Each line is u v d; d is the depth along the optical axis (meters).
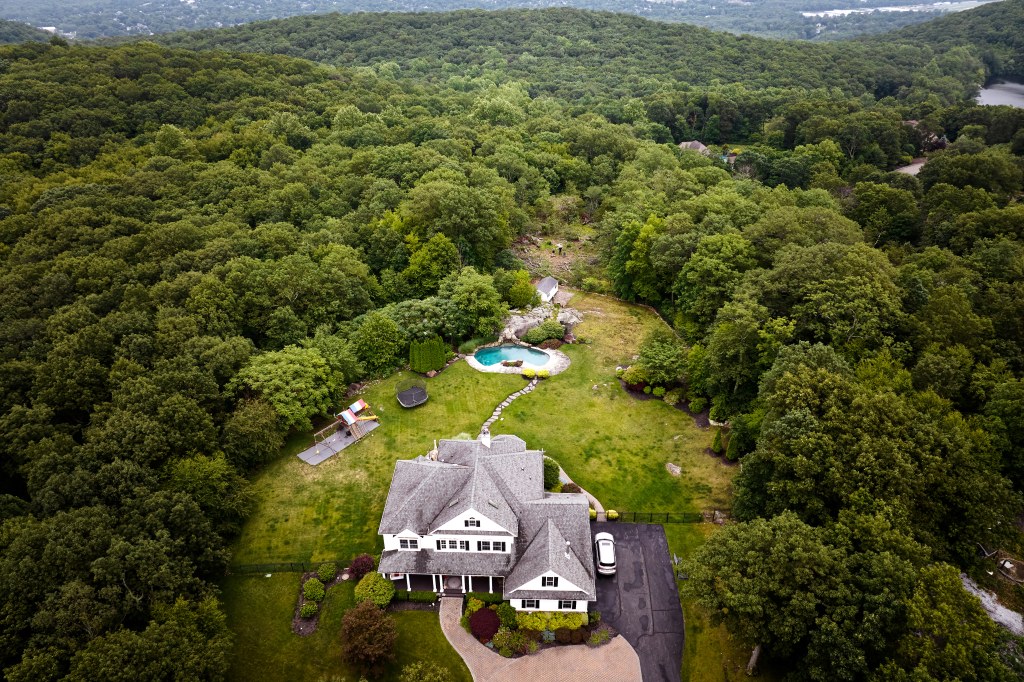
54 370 55.19
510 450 52.59
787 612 35.56
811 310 58.81
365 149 113.50
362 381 71.00
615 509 53.31
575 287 95.44
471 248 89.50
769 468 46.19
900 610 33.59
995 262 70.19
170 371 55.59
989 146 127.50
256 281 69.50
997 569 42.44
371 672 40.53
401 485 48.38
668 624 43.72
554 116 158.12
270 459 58.72
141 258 74.81
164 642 36.16
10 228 79.81
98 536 40.22
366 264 83.62
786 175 120.69
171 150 107.25
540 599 43.22
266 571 47.97
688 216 86.44
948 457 41.66
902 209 95.06
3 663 35.12
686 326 77.19
